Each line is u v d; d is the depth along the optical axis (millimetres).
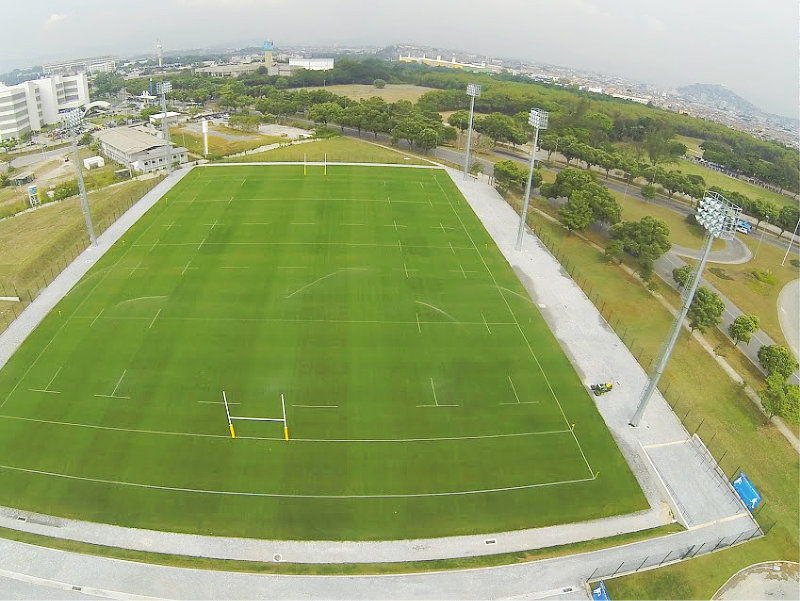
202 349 56656
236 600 34312
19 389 51156
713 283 80500
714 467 46156
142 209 93000
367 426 47719
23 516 39625
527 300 68812
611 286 74562
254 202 96375
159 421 47719
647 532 40188
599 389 52969
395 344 58500
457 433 47500
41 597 34250
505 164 108812
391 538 38781
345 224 88312
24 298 66125
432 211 96000
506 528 39906
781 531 41062
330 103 167250
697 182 120438
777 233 106188
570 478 43938
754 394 56719
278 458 44375
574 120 160500
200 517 39688
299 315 62844
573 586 36125
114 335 58812
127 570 36000
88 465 43500
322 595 34875
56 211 97938
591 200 88938
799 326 71500
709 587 36562
